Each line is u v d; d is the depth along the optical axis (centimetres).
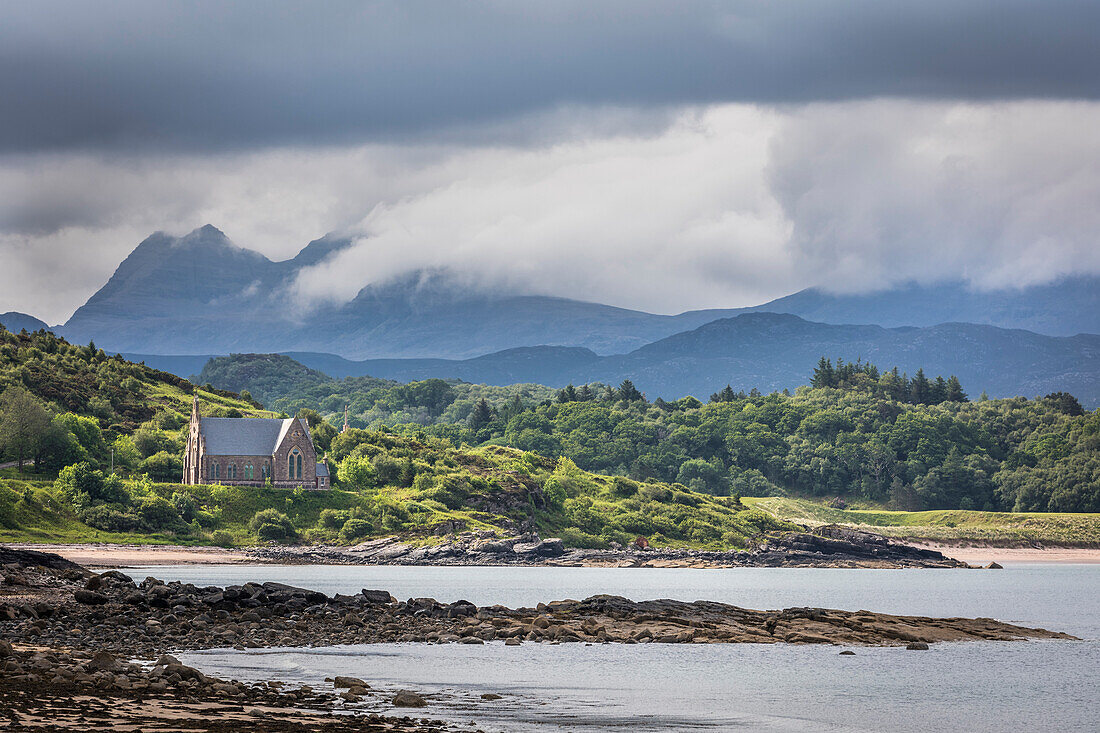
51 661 10969
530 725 10106
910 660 15150
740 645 16112
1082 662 15175
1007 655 15775
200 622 15225
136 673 10788
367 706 10369
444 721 9975
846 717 11325
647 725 10494
